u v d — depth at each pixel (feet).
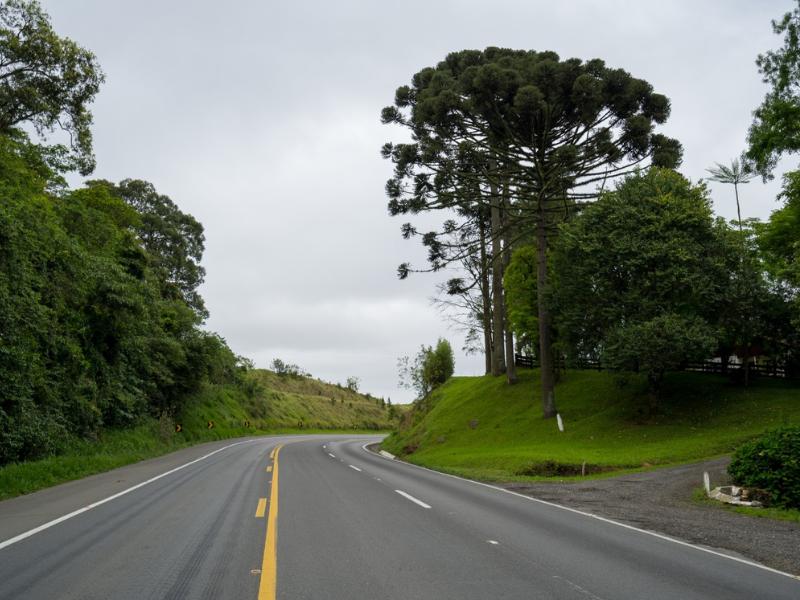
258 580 19.13
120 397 102.06
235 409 214.90
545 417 108.78
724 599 18.07
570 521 32.65
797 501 41.19
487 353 160.25
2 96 84.94
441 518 32.24
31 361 66.39
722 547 26.71
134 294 100.32
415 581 19.22
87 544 24.58
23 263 65.57
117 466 71.00
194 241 208.44
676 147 94.27
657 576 20.58
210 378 157.99
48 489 46.70
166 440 118.21
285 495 40.96
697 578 20.51
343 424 315.58
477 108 92.27
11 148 90.12
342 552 23.25
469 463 83.76
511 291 135.23
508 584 19.04
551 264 124.77
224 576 19.61
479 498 42.57
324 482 50.55
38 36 83.71
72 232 105.50
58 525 29.14
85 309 92.99
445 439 115.96
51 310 73.56
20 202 71.05
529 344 146.51
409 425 153.17
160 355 125.39
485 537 26.89
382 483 51.31
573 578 19.97
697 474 58.13
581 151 96.99
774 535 30.30
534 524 31.17
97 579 19.22
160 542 24.98
